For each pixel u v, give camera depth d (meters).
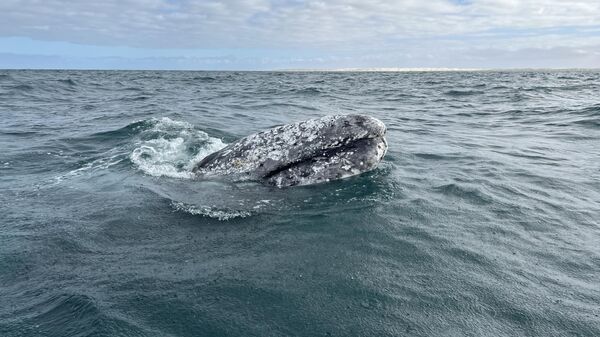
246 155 9.44
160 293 4.82
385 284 5.05
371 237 6.36
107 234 6.50
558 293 4.95
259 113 20.12
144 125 15.41
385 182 9.03
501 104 25.92
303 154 9.15
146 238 6.37
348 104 25.56
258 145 9.50
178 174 9.73
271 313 4.49
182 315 4.43
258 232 6.57
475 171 10.16
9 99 25.98
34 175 9.85
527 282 5.18
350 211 7.43
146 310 4.50
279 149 9.27
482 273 5.36
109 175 9.71
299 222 6.96
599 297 4.88
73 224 6.86
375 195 8.25
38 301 4.67
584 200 8.19
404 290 4.94
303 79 67.75
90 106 23.23
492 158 11.50
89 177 9.60
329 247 6.02
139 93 33.41
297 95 32.16
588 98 28.75
